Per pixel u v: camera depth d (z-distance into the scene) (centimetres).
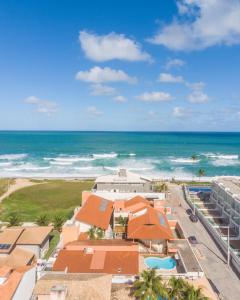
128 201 6481
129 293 3359
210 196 8169
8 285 3064
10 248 4578
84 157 18275
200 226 6334
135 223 5222
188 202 8138
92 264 3997
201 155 19600
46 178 12062
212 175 13350
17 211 7725
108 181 8119
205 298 3164
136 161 16850
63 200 8788
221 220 6669
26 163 16000
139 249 4766
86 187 10325
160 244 4941
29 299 3319
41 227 5375
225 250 5066
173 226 5947
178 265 4372
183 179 11481
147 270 3719
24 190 9800
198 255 4969
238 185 7162
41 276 3562
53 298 2922
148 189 7844
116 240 4897
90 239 5081
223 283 4159
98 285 3169
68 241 5088
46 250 5306
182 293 3225
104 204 6419
